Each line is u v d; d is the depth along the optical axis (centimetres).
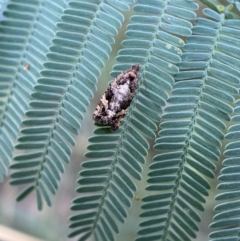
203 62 14
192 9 14
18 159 14
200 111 14
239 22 14
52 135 14
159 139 14
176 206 14
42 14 15
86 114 16
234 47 14
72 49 15
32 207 18
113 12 15
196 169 14
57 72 14
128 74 14
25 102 15
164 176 14
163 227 14
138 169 14
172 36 14
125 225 17
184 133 14
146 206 14
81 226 14
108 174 14
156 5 14
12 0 15
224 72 14
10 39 15
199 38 14
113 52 15
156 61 14
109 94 14
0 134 15
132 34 14
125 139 14
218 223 14
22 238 17
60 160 14
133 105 14
